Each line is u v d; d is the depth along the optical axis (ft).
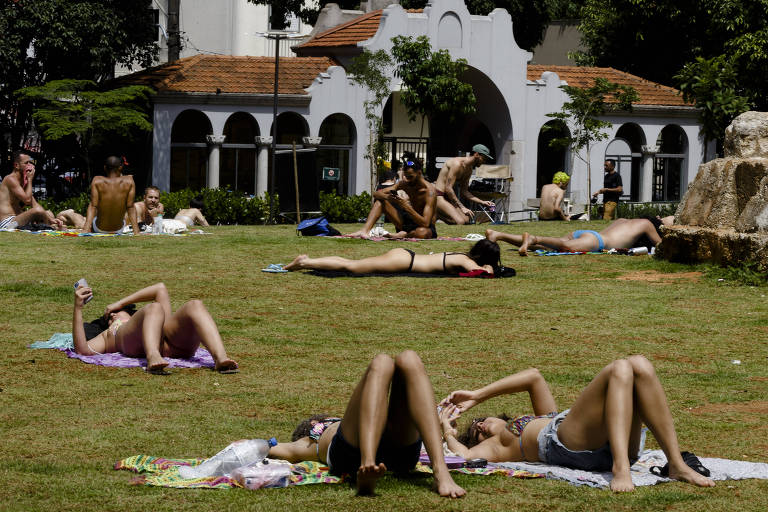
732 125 55.98
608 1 151.23
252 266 54.90
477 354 34.88
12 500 18.62
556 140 120.98
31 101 111.86
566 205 117.29
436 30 127.24
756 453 23.18
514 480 20.34
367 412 19.34
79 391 28.22
